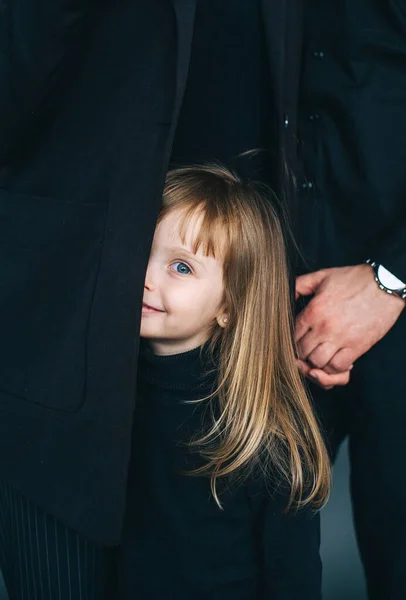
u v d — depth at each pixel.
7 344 1.79
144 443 1.86
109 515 1.73
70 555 1.86
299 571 1.82
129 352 1.68
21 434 1.79
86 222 1.70
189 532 1.86
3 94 1.71
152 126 1.67
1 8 1.66
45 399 1.75
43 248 1.74
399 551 2.04
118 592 1.93
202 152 2.00
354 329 1.95
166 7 1.65
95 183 1.71
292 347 1.93
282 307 1.91
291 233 1.92
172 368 1.82
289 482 1.81
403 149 1.96
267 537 1.82
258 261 1.86
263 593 1.88
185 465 1.84
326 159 2.00
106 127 1.70
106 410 1.71
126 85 1.69
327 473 1.88
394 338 2.00
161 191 1.66
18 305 1.77
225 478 1.82
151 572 1.89
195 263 1.79
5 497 1.91
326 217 2.04
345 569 2.56
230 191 1.86
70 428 1.74
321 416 2.11
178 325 1.81
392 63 1.94
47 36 1.66
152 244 1.80
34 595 1.91
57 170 1.75
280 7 1.81
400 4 1.90
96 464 1.73
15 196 1.79
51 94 1.74
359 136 1.95
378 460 2.04
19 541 1.90
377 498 2.06
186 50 1.63
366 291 1.95
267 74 1.91
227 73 1.92
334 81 1.96
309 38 1.97
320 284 1.99
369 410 2.03
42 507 1.77
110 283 1.69
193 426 1.83
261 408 1.84
